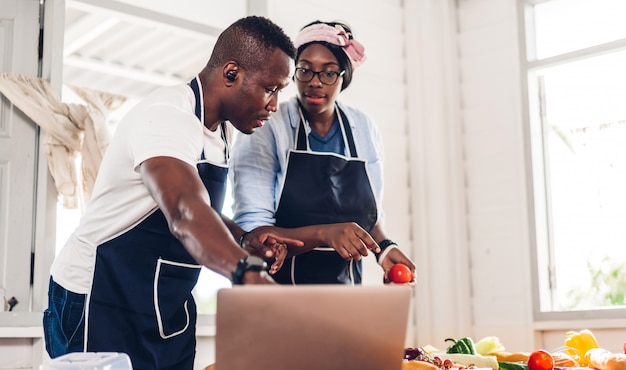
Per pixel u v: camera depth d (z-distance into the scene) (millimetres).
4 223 3568
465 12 5195
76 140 3756
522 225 4762
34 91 3660
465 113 5129
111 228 1999
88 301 1991
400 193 5016
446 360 2305
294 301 1214
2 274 3529
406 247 4992
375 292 1260
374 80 4965
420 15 5172
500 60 4988
